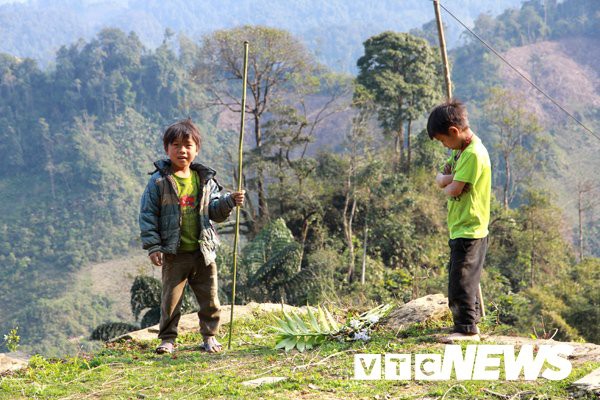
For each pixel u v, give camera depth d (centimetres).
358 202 3934
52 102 13812
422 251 3653
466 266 516
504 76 14212
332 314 781
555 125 12800
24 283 10475
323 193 3975
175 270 584
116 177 12325
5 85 13788
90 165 12350
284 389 425
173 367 518
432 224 3853
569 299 2880
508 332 586
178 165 569
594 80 14688
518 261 4056
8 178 12875
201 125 12962
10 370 545
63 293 10075
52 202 12138
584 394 373
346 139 4288
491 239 4175
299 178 3891
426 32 12162
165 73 13925
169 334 598
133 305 1809
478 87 13425
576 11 17250
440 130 514
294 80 4294
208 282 591
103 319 9481
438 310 604
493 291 3034
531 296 2934
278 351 556
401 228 3650
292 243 2189
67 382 489
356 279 3338
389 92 4259
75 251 10950
